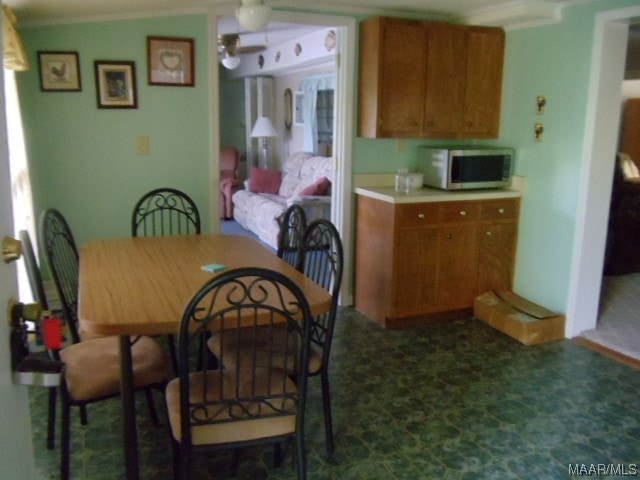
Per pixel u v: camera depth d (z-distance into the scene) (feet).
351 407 8.59
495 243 12.51
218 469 7.06
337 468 7.09
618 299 13.76
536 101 11.87
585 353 10.73
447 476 6.96
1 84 3.06
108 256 8.28
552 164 11.65
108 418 8.19
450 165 11.94
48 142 10.79
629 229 15.61
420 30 11.68
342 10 11.84
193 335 5.24
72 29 10.52
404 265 11.68
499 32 12.39
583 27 10.67
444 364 10.16
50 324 3.58
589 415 8.46
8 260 3.13
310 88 23.32
